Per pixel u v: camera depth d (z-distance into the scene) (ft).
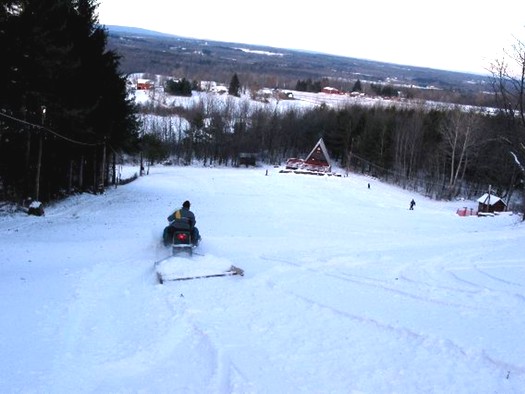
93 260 43.37
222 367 20.89
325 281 35.04
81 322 26.40
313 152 309.63
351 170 332.80
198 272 35.65
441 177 281.33
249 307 28.84
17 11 73.92
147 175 230.68
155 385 19.48
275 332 24.89
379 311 28.02
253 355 22.09
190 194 146.92
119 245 50.16
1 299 30.19
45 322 26.18
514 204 186.80
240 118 373.81
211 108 391.45
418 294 31.76
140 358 22.07
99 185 138.51
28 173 89.56
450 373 20.15
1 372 20.18
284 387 19.10
